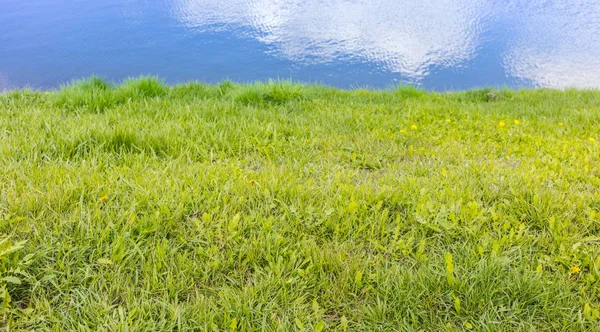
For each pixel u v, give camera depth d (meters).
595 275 1.98
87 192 2.53
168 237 2.26
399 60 10.69
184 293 1.91
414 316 1.79
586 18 13.46
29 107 4.51
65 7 14.57
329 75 9.78
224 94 6.04
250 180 2.84
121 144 3.43
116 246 2.03
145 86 5.65
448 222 2.37
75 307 1.77
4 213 2.22
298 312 1.81
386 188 2.72
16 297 1.82
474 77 9.88
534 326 1.76
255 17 13.77
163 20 13.28
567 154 3.50
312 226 2.35
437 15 14.14
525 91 7.72
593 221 2.38
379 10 14.82
